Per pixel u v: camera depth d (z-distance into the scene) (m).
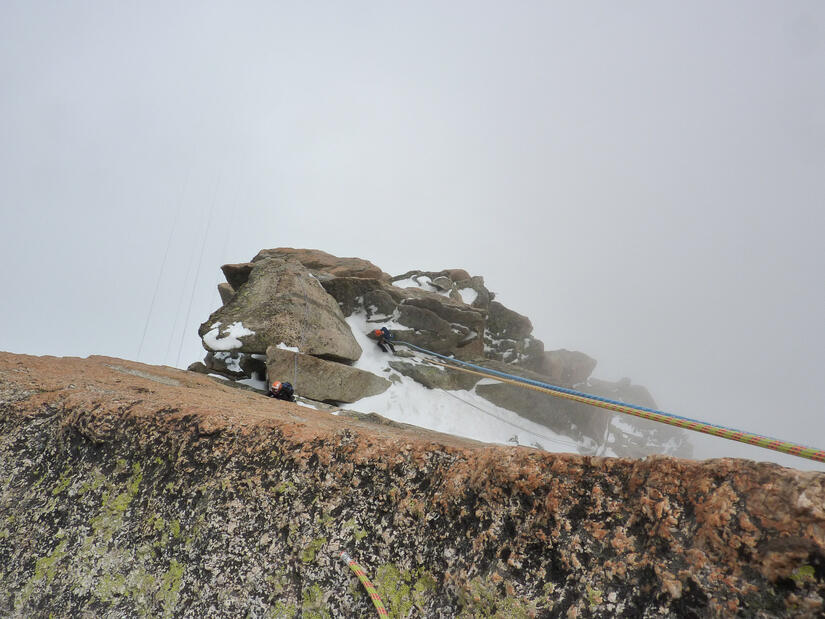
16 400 3.94
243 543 2.41
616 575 1.58
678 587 1.43
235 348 10.70
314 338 11.43
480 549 1.91
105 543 2.69
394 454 2.45
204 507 2.60
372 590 2.01
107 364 7.19
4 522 2.99
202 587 2.32
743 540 1.37
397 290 15.15
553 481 1.87
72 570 2.63
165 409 3.23
